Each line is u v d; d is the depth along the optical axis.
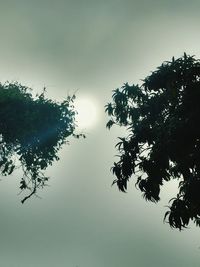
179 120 13.95
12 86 33.66
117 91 17.56
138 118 16.95
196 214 12.84
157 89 15.34
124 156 15.12
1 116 31.95
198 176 13.15
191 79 13.98
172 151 13.52
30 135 33.19
